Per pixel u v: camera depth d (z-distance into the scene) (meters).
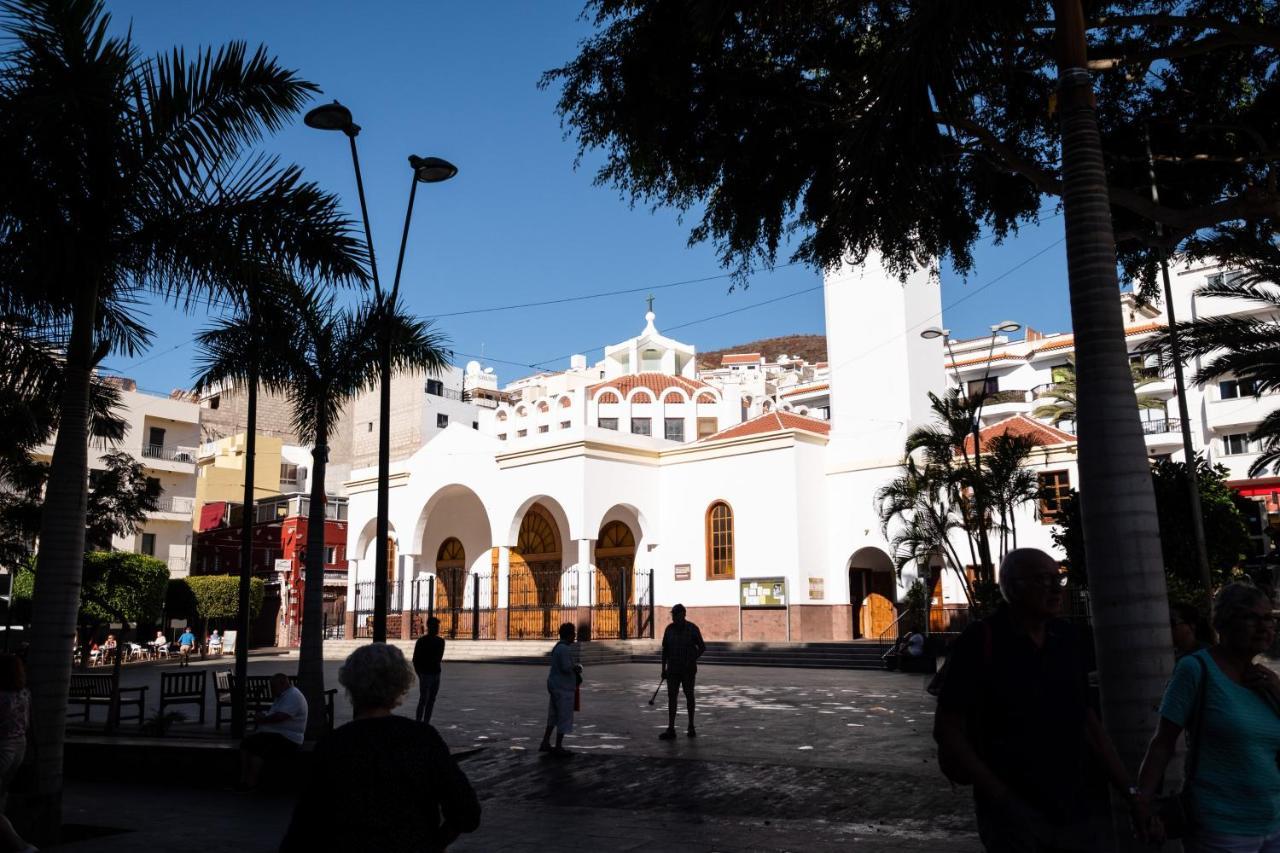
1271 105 12.89
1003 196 13.61
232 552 51.47
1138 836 4.02
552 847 7.79
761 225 13.25
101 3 8.62
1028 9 9.80
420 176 13.79
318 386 13.44
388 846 3.43
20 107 7.77
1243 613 4.11
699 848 7.67
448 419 72.00
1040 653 3.77
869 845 7.62
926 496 25.03
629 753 11.95
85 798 10.52
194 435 53.66
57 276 8.48
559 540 35.06
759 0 10.40
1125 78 13.06
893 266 13.81
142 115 8.88
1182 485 15.62
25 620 35.06
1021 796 3.62
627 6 11.84
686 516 32.91
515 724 14.99
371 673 3.72
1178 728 4.13
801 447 31.17
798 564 30.12
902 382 30.95
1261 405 37.50
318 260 9.13
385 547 13.11
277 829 8.84
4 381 10.48
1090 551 5.73
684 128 12.48
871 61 10.98
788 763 10.94
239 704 12.76
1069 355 52.75
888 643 26.91
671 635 13.43
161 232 8.80
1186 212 11.05
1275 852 3.99
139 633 44.97
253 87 9.26
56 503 8.60
